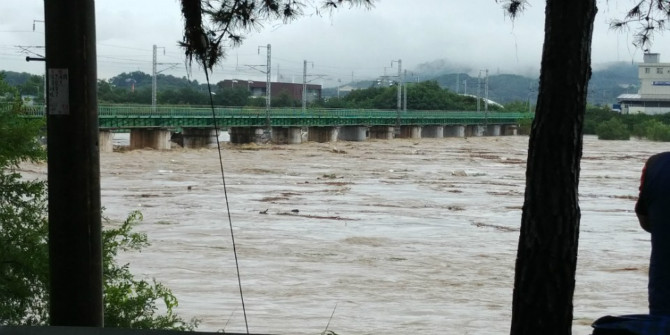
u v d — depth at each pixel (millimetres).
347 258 35156
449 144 146875
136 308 10172
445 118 166125
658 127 163875
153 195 56906
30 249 9047
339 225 45656
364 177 77625
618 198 64938
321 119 132125
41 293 9203
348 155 109500
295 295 26922
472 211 54438
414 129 161125
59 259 6855
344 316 24062
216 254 34562
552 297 6801
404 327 22984
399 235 42656
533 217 6844
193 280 28656
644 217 5020
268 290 27594
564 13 6727
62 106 6762
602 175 86562
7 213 9164
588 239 42969
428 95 191875
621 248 40094
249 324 22266
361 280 30125
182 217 46250
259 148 114312
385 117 148875
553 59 6773
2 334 5645
